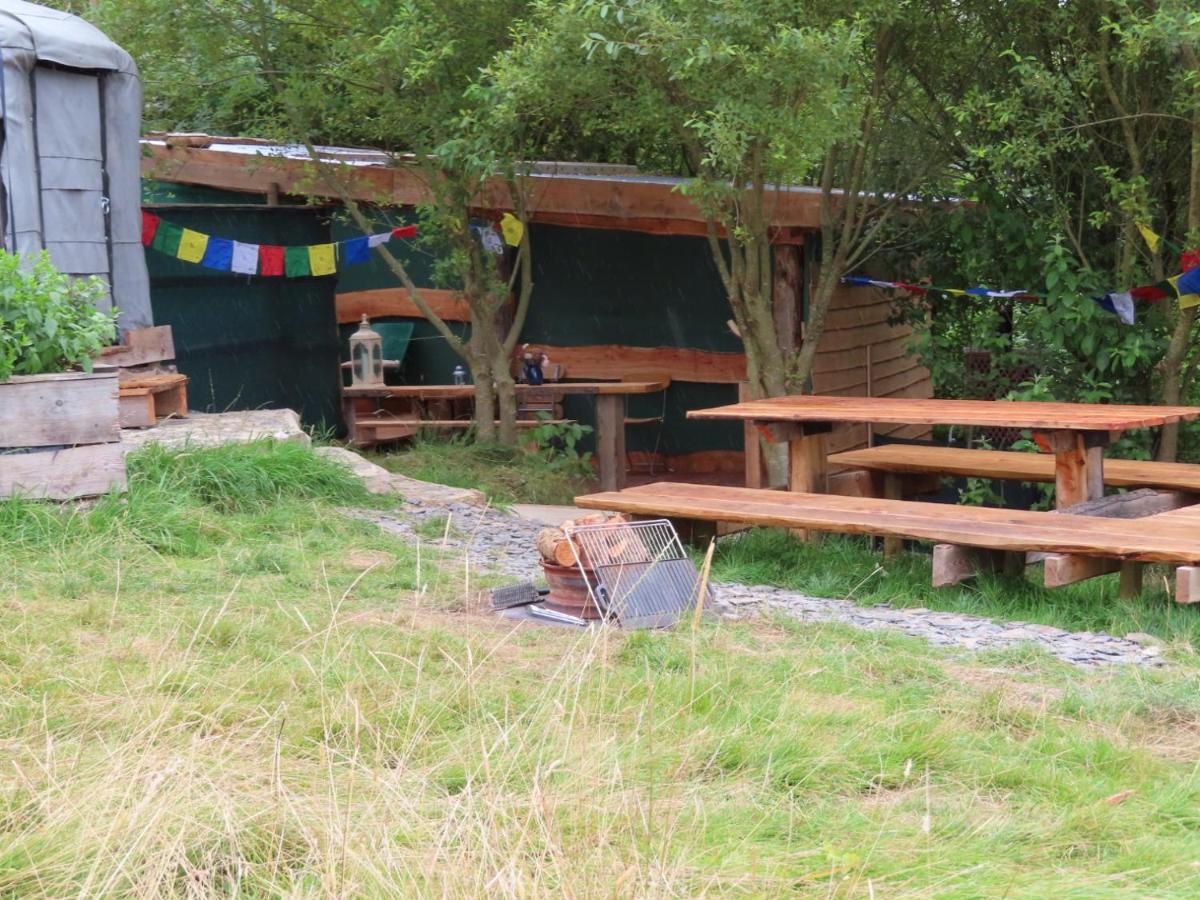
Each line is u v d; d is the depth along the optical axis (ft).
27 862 10.36
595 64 33.96
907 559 29.07
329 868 10.12
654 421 48.29
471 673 15.74
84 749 13.43
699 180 34.53
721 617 22.07
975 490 38.70
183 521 25.02
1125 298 36.11
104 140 33.58
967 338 42.55
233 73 42.04
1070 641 21.77
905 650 20.25
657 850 11.01
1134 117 35.53
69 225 32.14
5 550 22.03
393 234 42.47
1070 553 22.86
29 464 24.04
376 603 21.43
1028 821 13.09
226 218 43.93
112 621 18.54
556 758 13.39
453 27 37.81
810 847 11.99
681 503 28.45
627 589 21.15
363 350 46.60
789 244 42.22
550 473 43.24
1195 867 11.95
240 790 12.28
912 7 37.22
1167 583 25.13
